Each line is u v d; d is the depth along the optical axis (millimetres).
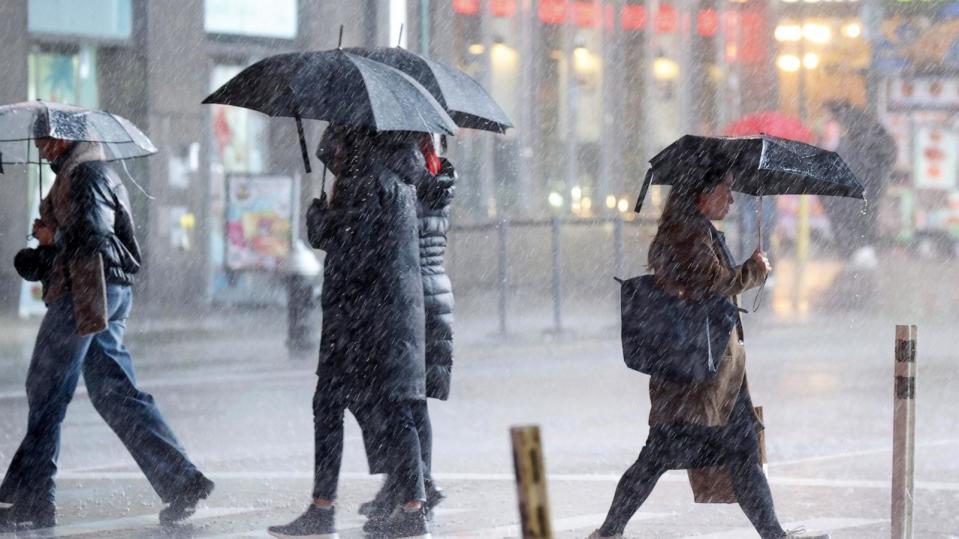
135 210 61844
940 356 50438
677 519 23047
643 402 39250
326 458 21344
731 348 19156
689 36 87625
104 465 28797
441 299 23125
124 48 62062
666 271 18906
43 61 60469
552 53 77938
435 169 23625
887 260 102688
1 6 58656
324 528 21250
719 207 19250
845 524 22688
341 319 21188
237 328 56906
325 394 21344
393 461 21234
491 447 31312
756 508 19422
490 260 67375
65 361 22031
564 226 68500
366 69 21406
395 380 21031
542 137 77000
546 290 68188
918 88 116562
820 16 112750
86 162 22188
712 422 19016
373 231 21078
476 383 43688
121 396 22391
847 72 114125
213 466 28750
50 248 22266
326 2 63906
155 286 61688
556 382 44062
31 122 22984
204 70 63562
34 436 22156
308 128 64188
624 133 82750
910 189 117625
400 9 51250
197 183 63062
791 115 108625
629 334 19109
